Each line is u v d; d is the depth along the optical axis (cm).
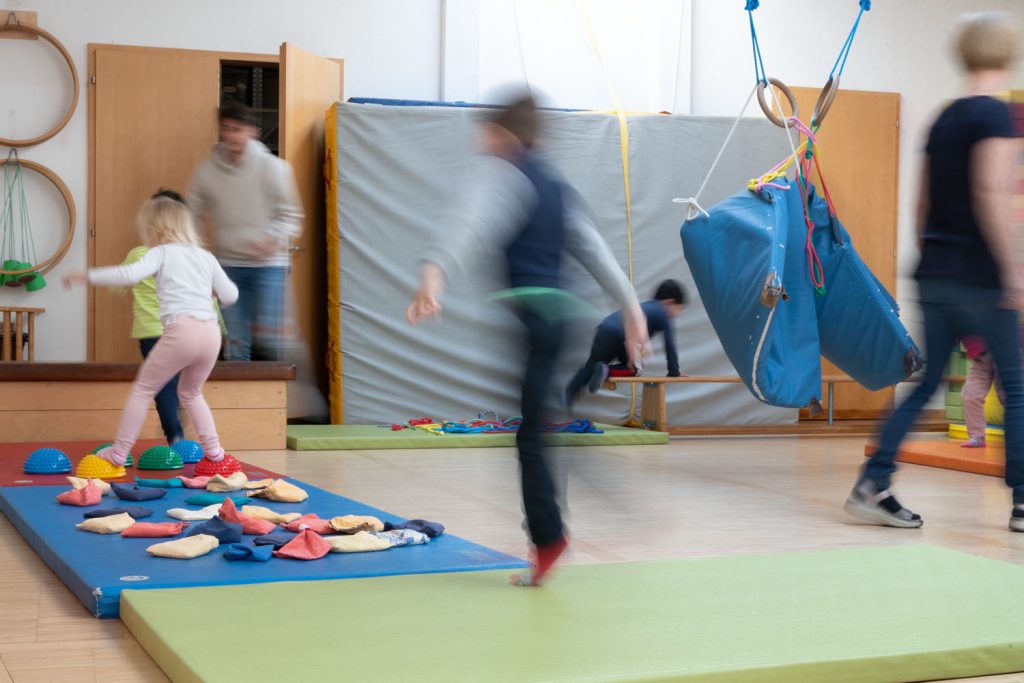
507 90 247
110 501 361
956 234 329
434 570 264
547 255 236
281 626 207
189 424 573
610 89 826
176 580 245
